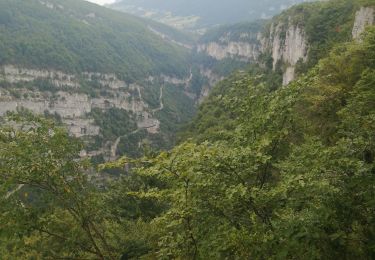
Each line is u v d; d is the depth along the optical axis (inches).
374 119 417.1
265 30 5698.8
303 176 355.9
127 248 800.3
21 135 423.5
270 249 356.8
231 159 362.9
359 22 1777.8
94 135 5812.0
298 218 347.6
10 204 401.4
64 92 5812.0
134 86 7313.0
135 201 1023.0
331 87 832.9
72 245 432.8
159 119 6968.5
